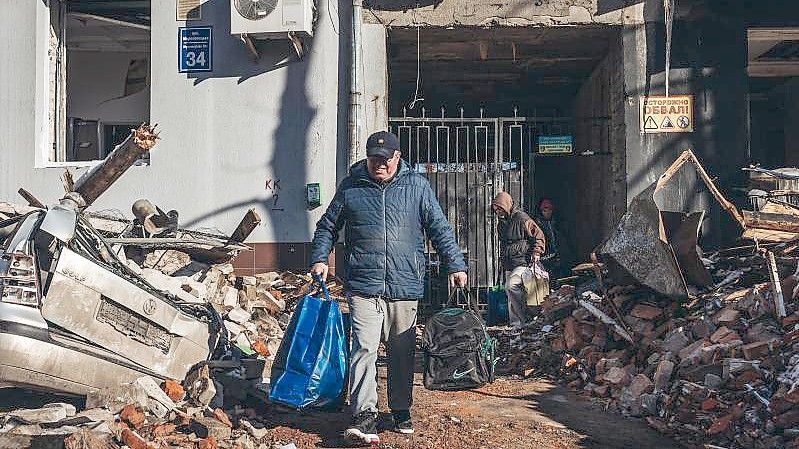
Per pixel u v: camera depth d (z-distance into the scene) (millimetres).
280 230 10062
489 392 6984
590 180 12625
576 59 12172
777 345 6133
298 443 5262
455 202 11203
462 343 6188
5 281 5008
